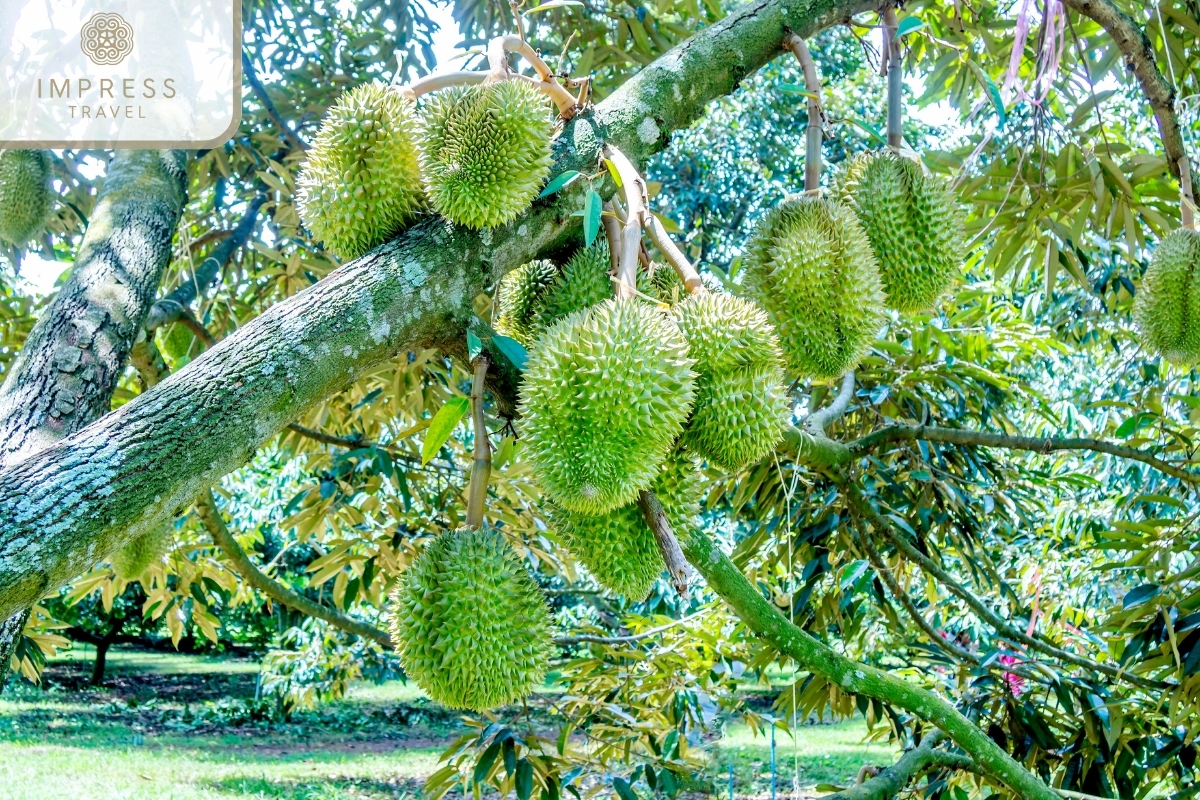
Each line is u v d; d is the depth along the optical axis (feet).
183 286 9.29
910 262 5.02
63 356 5.46
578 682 9.36
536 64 4.10
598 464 3.47
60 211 12.31
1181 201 6.84
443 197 3.65
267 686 27.22
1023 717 8.81
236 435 3.00
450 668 3.62
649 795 10.11
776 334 4.64
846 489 8.39
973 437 9.03
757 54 4.77
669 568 3.51
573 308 4.21
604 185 4.12
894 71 5.21
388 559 10.83
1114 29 6.25
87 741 32.01
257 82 10.84
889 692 4.93
